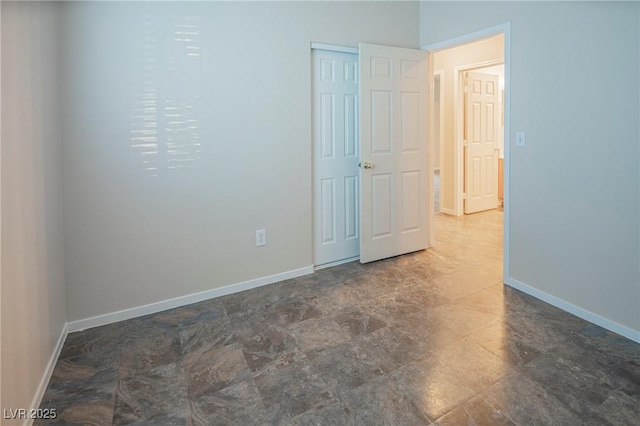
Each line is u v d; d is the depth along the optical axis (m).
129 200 2.40
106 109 2.28
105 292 2.38
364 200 3.31
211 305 2.62
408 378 1.77
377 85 3.27
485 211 5.65
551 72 2.41
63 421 1.54
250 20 2.69
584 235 2.30
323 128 3.21
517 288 2.78
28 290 1.58
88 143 2.25
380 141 3.35
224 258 2.77
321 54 3.12
